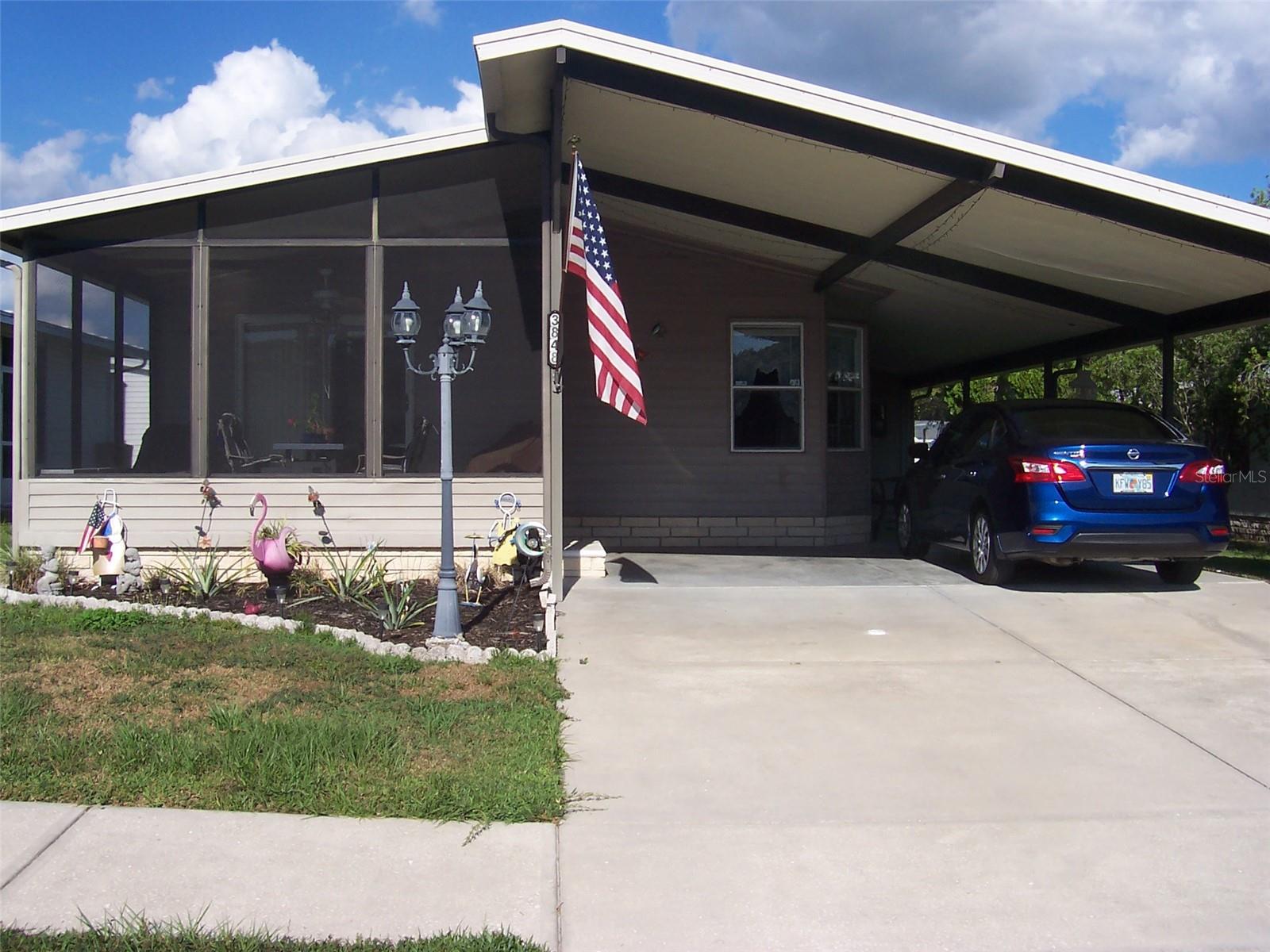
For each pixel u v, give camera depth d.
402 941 3.63
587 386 12.82
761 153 9.21
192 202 9.52
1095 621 8.26
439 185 9.47
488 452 9.40
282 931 3.72
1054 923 3.92
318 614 8.06
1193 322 11.11
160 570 9.23
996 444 9.91
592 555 10.23
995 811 4.87
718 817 4.78
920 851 4.47
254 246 9.51
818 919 3.93
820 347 12.86
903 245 10.97
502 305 9.42
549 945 3.72
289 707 5.86
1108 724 5.99
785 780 5.20
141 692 6.09
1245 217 8.32
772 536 12.88
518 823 4.68
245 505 9.47
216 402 9.55
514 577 8.95
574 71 8.38
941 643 7.64
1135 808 4.91
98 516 8.94
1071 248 9.70
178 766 5.04
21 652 6.80
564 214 10.37
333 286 9.49
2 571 9.65
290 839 4.46
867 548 12.77
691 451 12.85
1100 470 8.84
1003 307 12.47
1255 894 4.14
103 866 4.19
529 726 5.66
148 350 9.63
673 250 12.86
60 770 5.01
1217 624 8.15
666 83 8.41
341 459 9.47
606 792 5.04
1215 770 5.35
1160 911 4.01
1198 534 8.86
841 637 7.78
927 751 5.57
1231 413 15.07
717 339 12.85
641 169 10.61
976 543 9.91
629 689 6.52
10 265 9.66
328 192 9.48
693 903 4.03
